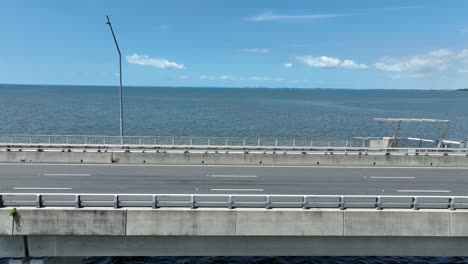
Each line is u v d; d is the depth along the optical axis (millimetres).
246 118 99938
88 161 27844
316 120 96500
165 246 16078
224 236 16031
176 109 128750
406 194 20578
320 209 15945
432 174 25609
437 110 143250
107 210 15430
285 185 21984
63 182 21844
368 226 15766
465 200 18797
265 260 21859
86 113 104938
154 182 22188
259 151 29344
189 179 23125
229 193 20047
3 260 17969
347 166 28109
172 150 29359
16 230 15266
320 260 22047
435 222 15758
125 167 26438
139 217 15516
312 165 28281
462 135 71062
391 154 29047
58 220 15344
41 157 27688
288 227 15766
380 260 22359
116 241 15883
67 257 16922
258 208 16078
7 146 29047
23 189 20266
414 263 22172
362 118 103375
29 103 141375
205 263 21406
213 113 114562
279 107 150625
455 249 16250
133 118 94375
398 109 147375
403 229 15773
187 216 15594
